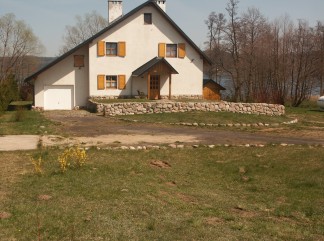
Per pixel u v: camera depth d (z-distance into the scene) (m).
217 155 14.10
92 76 32.88
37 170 10.59
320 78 50.50
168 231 6.75
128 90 33.69
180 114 25.00
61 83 33.03
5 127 19.94
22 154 13.22
